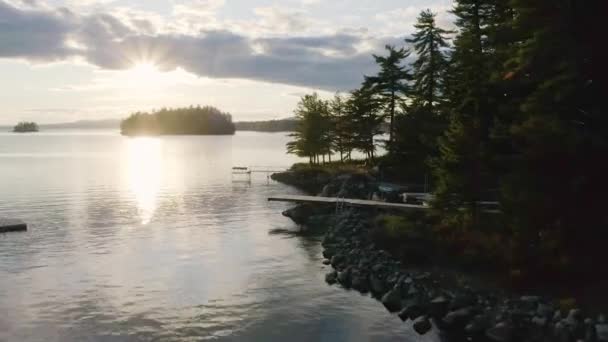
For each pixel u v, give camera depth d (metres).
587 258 20.42
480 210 29.44
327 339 19.03
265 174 84.31
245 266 29.19
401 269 25.42
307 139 79.75
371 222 36.28
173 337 19.19
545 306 18.91
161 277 26.83
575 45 19.80
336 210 43.22
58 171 89.31
